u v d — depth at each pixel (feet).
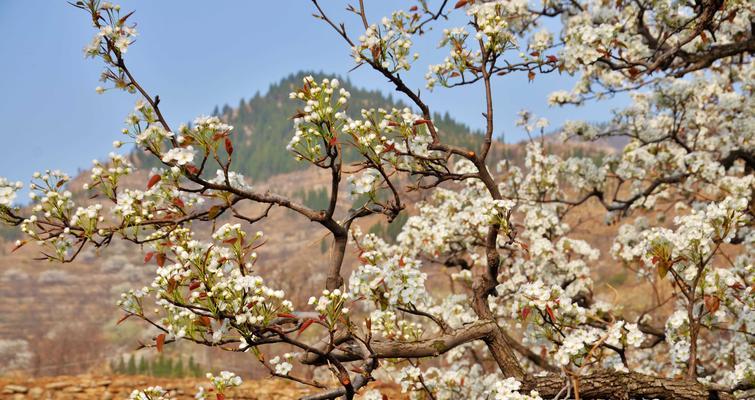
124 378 32.22
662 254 13.08
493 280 13.43
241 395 30.76
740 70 27.63
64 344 178.29
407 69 11.48
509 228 12.77
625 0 22.17
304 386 32.45
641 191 26.43
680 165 24.54
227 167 9.37
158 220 9.57
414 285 10.98
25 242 9.30
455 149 12.05
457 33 12.82
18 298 314.14
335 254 11.22
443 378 16.83
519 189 25.30
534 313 13.17
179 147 9.11
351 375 16.11
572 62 17.98
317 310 9.50
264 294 9.11
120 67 9.63
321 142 10.10
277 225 480.23
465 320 18.10
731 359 18.01
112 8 9.74
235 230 9.62
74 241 9.59
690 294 13.41
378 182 11.19
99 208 9.51
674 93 24.52
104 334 195.93
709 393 12.01
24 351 181.98
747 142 24.67
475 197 22.12
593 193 24.86
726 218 12.62
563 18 23.47
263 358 9.67
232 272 9.29
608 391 11.98
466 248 21.30
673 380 12.21
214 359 90.68
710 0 17.03
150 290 9.23
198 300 9.01
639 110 26.55
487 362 22.91
